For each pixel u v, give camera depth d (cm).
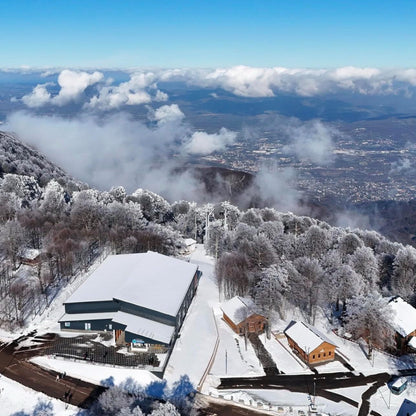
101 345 8062
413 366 8469
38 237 12700
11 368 7262
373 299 9006
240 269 11356
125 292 8919
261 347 8875
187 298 10031
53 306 9406
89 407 6456
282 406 6912
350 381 7819
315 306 10081
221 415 6619
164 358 7669
